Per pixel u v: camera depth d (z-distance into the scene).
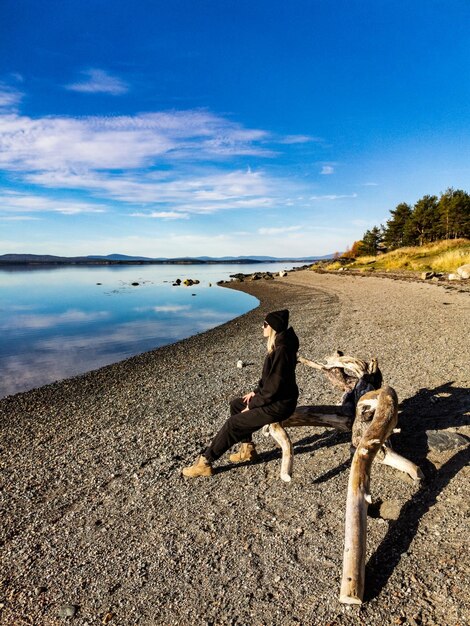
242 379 9.48
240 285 55.00
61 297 43.56
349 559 2.88
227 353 13.10
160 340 17.95
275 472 4.71
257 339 15.36
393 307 18.14
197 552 3.48
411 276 34.09
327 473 4.53
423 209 71.00
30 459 5.90
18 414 8.45
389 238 81.69
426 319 13.98
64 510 4.39
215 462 5.13
